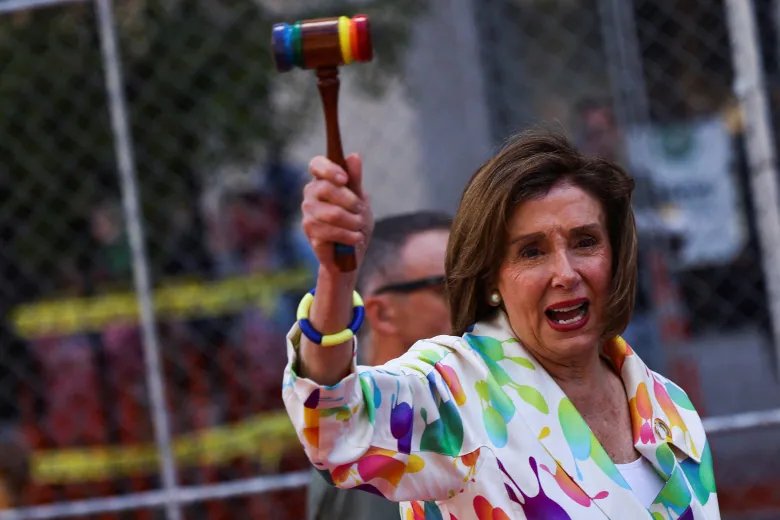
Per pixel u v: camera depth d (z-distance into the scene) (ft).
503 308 19.63
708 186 57.93
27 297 54.49
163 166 55.21
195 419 49.88
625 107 56.13
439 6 58.39
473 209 19.26
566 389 19.54
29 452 50.29
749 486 53.52
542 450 18.29
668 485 19.22
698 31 56.49
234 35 55.47
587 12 59.82
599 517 18.04
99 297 52.13
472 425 18.15
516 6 59.06
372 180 59.41
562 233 18.85
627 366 20.20
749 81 39.52
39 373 51.98
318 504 25.29
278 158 57.47
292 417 16.98
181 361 50.08
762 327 60.54
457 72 58.75
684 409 20.67
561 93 59.98
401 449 17.52
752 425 38.60
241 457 48.88
